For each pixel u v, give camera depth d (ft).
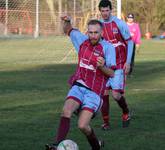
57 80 110.73
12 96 86.12
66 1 210.79
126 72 62.39
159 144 54.34
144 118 68.03
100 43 47.06
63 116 45.50
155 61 165.37
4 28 214.48
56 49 195.62
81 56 47.26
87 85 46.57
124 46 63.05
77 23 187.42
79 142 54.75
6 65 146.92
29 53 194.49
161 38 331.36
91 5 173.78
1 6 210.59
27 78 114.11
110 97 86.33
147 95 88.94
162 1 341.62
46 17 214.07
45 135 57.57
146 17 343.05
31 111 72.08
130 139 56.49
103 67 45.80
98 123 65.00
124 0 335.88
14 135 57.47
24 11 212.43
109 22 62.85
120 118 68.39
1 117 67.46
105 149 52.11
